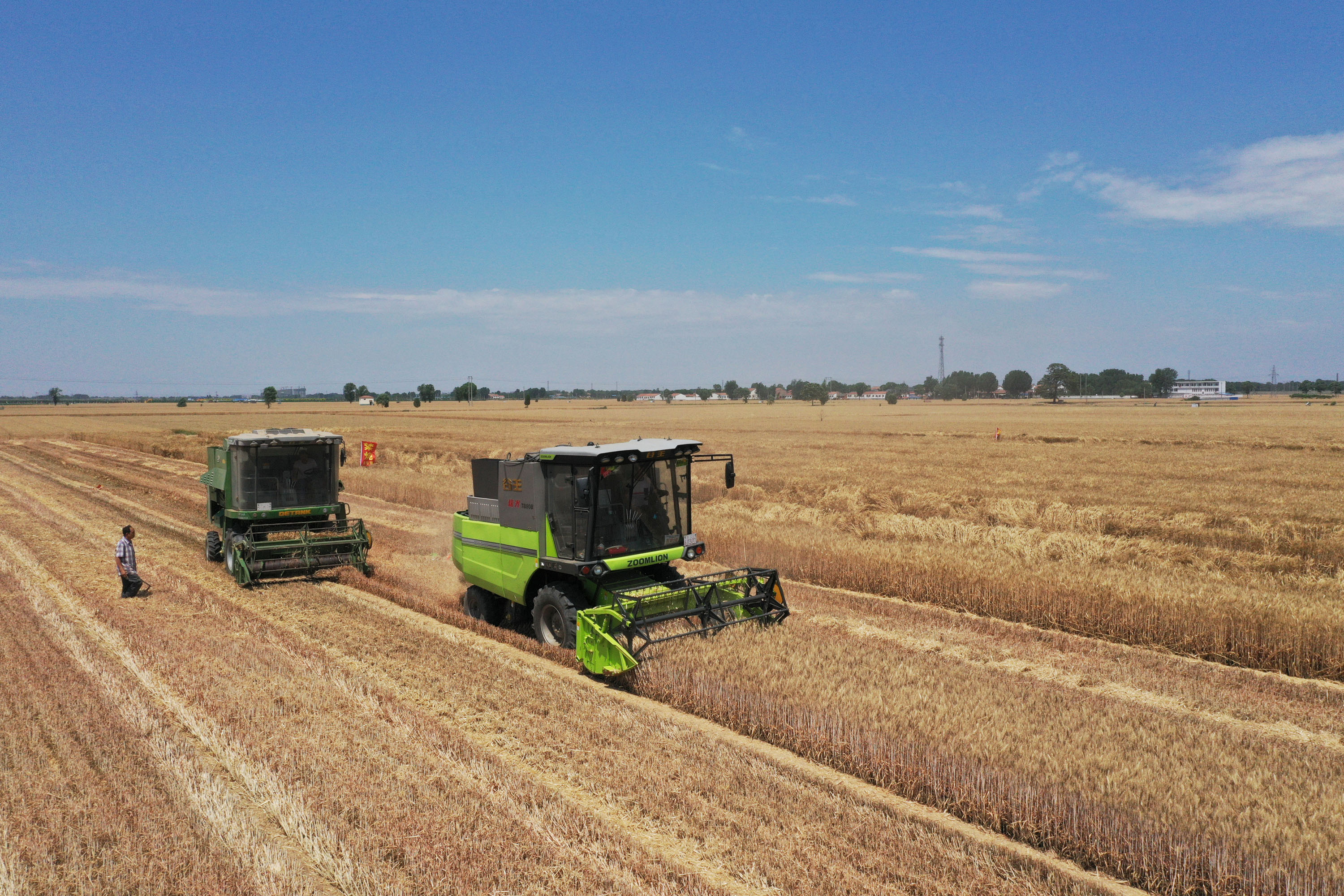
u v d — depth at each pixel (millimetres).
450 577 16234
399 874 5559
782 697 8414
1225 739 7613
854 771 7332
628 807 6559
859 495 27250
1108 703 8609
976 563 14758
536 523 11312
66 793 6711
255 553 15789
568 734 7980
